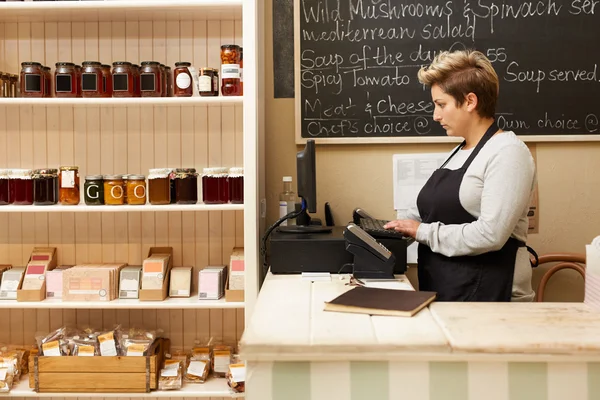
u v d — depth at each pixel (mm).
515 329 1229
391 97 2609
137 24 2570
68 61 2584
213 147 2600
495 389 1171
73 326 2633
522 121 2600
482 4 2582
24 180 2340
